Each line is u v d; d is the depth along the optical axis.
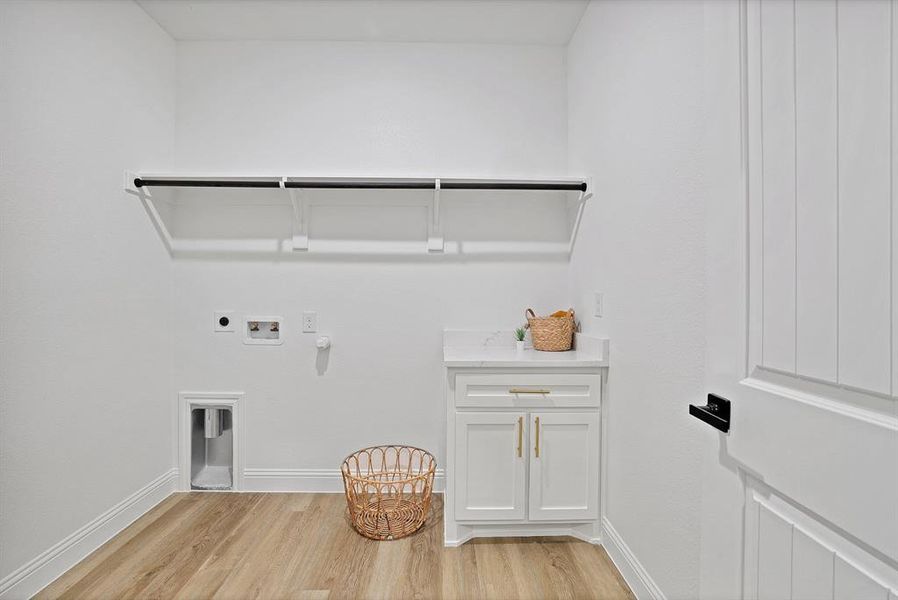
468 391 1.98
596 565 1.82
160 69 2.39
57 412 1.74
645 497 1.57
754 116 0.86
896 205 0.58
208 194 2.51
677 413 1.36
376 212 2.53
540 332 2.29
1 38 1.53
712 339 0.98
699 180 1.24
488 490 1.98
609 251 1.93
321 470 2.53
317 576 1.73
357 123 2.54
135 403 2.19
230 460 2.62
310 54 2.53
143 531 2.06
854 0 0.64
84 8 1.87
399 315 2.54
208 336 2.52
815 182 0.71
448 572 1.76
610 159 1.91
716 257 0.97
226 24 2.38
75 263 1.83
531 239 2.55
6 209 1.54
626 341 1.74
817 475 0.69
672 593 1.39
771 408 0.79
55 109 1.74
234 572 1.75
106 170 2.00
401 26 2.40
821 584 0.69
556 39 2.51
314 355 2.53
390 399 2.54
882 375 0.60
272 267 2.52
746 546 0.88
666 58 1.42
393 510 2.23
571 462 1.98
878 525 0.59
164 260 2.42
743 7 0.89
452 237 2.54
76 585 1.67
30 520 1.62
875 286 0.61
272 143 2.53
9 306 1.55
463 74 2.55
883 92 0.60
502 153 2.55
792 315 0.76
